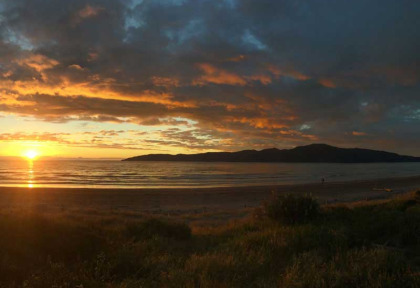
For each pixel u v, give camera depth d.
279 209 11.97
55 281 4.98
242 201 34.09
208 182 71.38
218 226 14.45
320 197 36.25
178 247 8.75
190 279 5.11
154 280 5.43
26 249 6.46
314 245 7.35
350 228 9.53
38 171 117.94
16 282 5.28
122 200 33.62
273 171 130.12
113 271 5.80
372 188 50.34
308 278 4.93
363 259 5.78
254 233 9.09
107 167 167.50
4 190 40.00
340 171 134.25
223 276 5.41
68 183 65.31
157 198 35.62
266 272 5.71
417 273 4.97
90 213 18.91
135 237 9.30
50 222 8.09
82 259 6.57
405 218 9.43
